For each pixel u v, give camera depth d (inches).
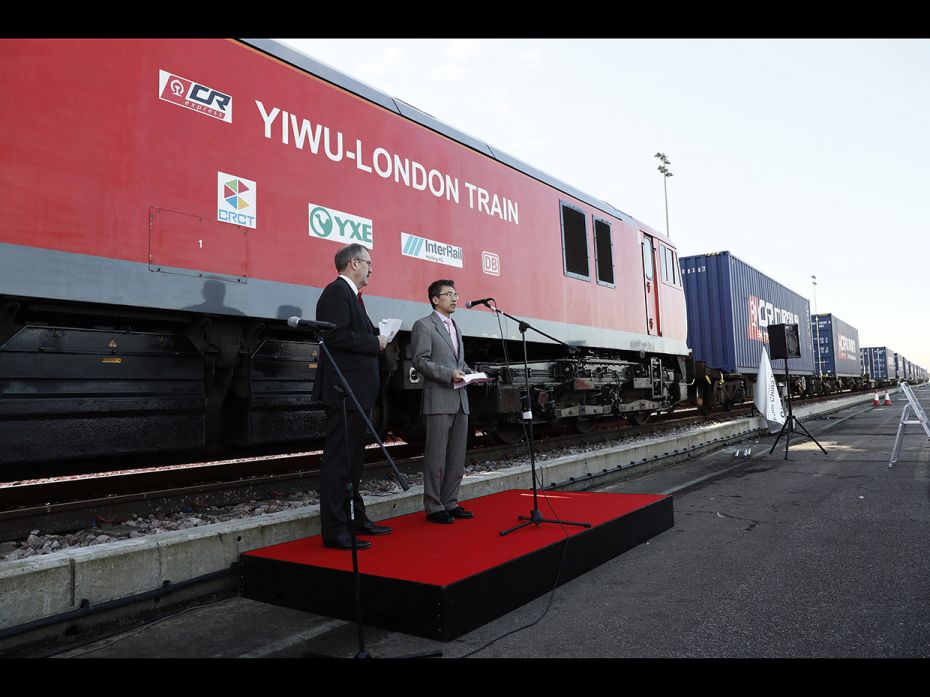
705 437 376.8
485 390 263.3
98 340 148.4
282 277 176.2
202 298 156.3
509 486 221.1
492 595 113.7
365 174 206.8
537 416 292.8
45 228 129.9
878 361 2140.7
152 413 157.4
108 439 149.0
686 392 452.4
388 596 108.7
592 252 335.9
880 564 141.7
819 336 1150.3
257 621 116.1
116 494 181.2
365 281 152.9
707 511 207.5
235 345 175.8
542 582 128.0
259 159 173.3
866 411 756.0
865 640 100.3
